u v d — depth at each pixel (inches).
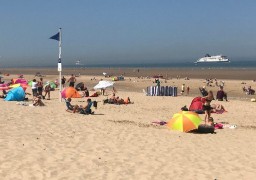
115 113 834.8
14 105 854.5
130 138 528.7
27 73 4756.4
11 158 392.8
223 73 3870.6
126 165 396.2
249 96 1630.2
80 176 351.3
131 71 4886.8
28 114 694.5
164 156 442.3
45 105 897.5
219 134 612.1
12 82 1317.7
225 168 406.0
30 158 397.1
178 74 3754.9
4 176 339.0
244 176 379.6
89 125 611.5
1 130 528.4
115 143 492.1
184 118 612.7
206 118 755.4
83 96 1240.8
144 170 382.3
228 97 1549.0
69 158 407.8
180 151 471.2
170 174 374.0
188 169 394.9
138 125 650.2
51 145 458.6
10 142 458.0
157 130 607.2
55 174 352.8
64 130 555.8
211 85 2161.7
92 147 462.9
